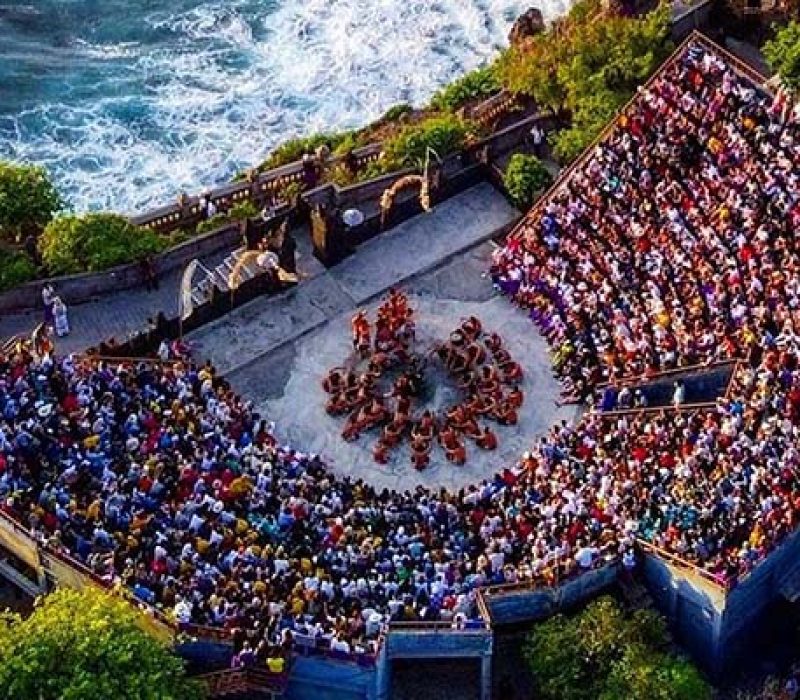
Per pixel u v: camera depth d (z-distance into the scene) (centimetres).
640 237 9638
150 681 7369
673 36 11056
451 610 8069
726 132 9831
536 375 9644
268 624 7869
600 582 8362
